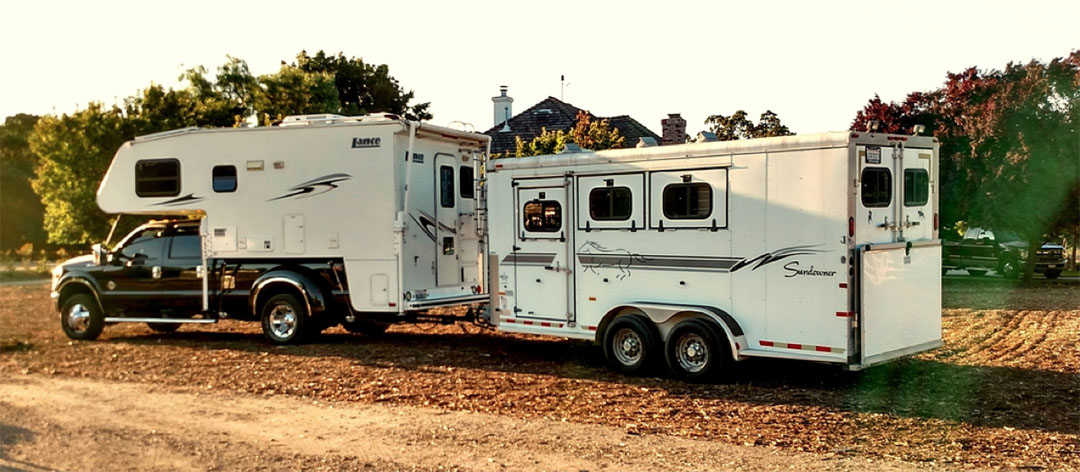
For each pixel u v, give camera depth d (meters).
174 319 13.57
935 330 9.89
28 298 21.22
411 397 9.20
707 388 9.51
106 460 6.85
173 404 8.92
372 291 12.55
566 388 9.61
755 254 9.40
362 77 40.44
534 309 11.23
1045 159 21.47
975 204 22.66
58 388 9.78
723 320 9.50
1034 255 23.41
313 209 12.80
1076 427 7.69
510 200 11.39
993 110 21.80
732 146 9.51
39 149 23.33
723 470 6.52
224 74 28.22
